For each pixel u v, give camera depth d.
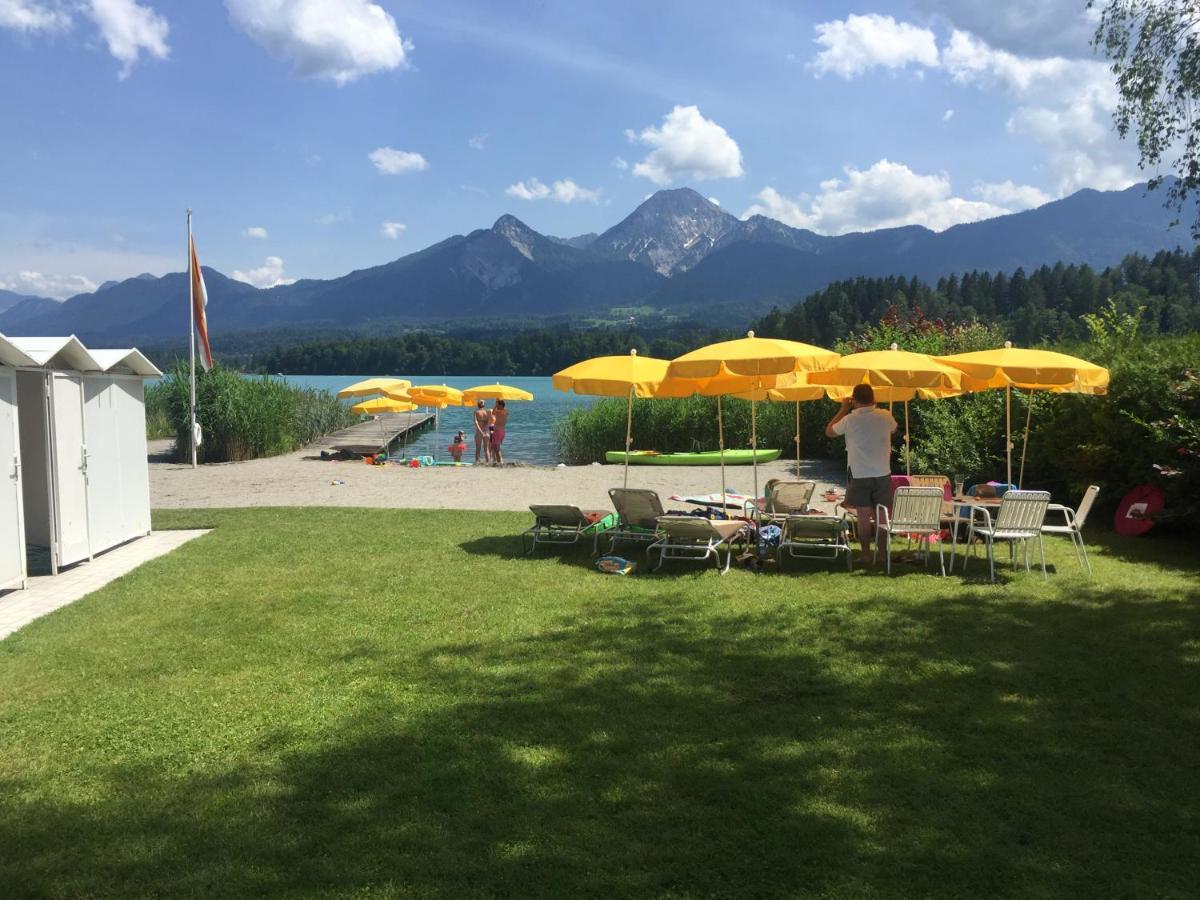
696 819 3.70
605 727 4.72
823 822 3.67
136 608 7.45
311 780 4.10
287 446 25.11
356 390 25.64
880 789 3.97
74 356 9.40
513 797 3.90
